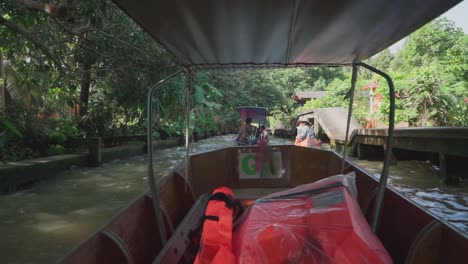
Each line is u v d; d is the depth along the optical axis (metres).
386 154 2.26
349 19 2.03
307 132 12.02
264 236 1.60
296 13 1.92
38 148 9.66
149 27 2.16
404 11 1.89
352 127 13.04
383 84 11.26
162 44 2.59
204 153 4.02
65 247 3.81
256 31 2.26
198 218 2.77
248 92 29.66
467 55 11.58
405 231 2.11
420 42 21.16
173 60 10.15
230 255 1.62
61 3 6.14
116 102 13.24
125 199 5.87
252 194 4.01
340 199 1.84
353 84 3.44
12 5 6.00
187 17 1.97
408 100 10.24
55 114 13.16
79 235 4.16
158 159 11.42
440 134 5.91
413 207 2.02
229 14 1.93
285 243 1.54
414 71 10.09
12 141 8.93
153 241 2.44
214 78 23.14
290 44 2.62
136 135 13.44
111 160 10.55
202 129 21.16
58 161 8.06
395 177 6.96
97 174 8.30
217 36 2.37
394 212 2.31
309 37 2.42
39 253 3.65
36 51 8.86
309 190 2.09
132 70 10.41
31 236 4.12
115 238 1.78
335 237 1.52
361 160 10.10
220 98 24.34
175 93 12.12
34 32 7.78
